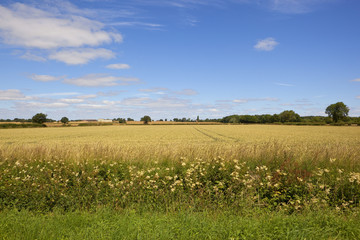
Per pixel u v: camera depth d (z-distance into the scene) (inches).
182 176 301.9
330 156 386.9
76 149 508.7
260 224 175.5
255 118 7007.9
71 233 170.6
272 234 162.1
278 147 413.7
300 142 1263.5
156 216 199.5
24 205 250.2
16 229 178.2
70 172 333.4
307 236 162.2
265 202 242.5
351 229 169.2
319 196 239.3
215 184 277.6
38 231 175.3
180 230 170.4
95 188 267.9
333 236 164.4
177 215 203.2
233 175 272.4
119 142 1396.4
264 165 327.6
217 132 2642.7
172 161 387.9
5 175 327.0
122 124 6245.1
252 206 233.0
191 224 179.0
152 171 323.6
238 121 7190.0
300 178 268.7
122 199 251.1
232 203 237.9
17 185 277.7
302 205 232.1
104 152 451.8
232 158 359.3
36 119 5196.9
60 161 393.4
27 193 261.3
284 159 345.4
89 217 201.0
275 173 288.4
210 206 235.6
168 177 275.7
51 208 248.7
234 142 1338.6
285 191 254.7
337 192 249.9
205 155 388.8
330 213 198.8
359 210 211.5
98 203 249.9
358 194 239.1
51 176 332.2
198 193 257.6
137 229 170.1
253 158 375.2
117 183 272.8
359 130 2886.3
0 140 1617.9
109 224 184.2
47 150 488.4
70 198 254.1
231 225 173.5
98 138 1792.6
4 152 475.5
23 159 424.5
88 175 308.8
